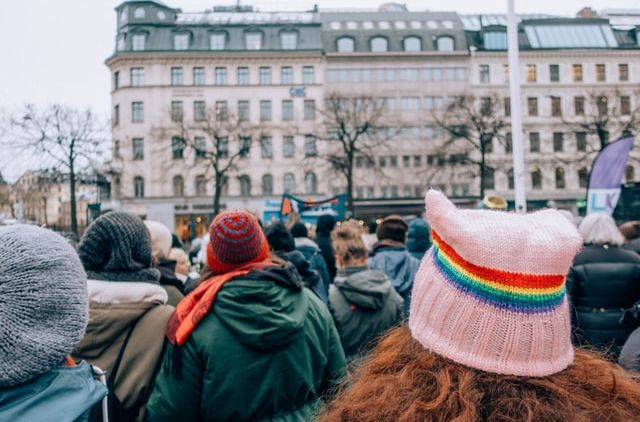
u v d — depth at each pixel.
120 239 2.44
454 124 42.41
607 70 51.38
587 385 1.11
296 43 50.75
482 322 1.07
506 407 1.03
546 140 50.12
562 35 52.12
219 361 2.18
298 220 6.23
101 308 2.32
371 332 3.60
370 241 7.50
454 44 52.12
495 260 1.06
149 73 49.44
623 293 4.04
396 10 64.94
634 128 39.78
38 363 1.35
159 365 2.34
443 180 46.62
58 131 32.56
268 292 2.23
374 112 42.38
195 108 49.44
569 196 49.06
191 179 48.16
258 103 49.59
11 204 38.25
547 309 1.06
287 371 2.28
